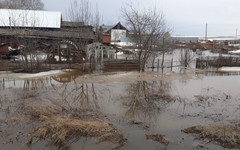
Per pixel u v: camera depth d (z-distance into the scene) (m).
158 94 12.34
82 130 7.12
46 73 18.62
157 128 7.82
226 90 14.20
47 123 7.43
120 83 15.78
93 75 18.78
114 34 48.38
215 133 7.21
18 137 6.82
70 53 25.42
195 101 11.35
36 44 22.52
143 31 23.55
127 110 9.76
